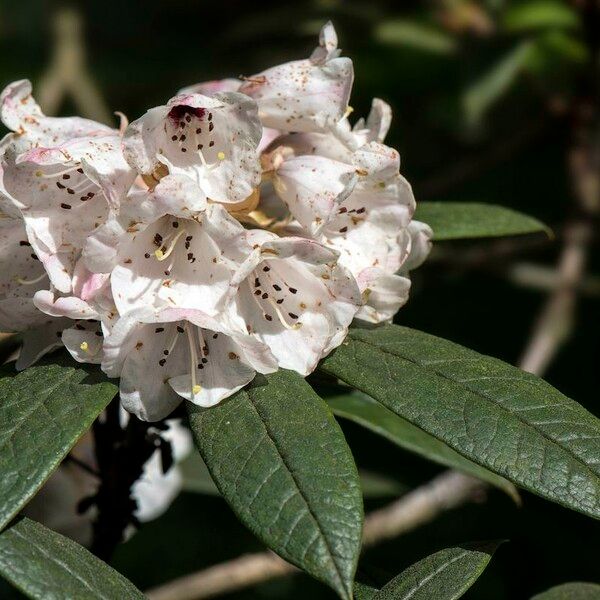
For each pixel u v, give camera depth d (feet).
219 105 2.65
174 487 3.45
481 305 5.10
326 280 2.71
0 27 4.72
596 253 4.89
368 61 4.34
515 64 3.90
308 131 2.81
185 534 4.27
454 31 3.99
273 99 2.79
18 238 2.76
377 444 3.98
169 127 2.68
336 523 2.52
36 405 2.64
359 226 2.80
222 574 3.43
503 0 3.95
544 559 4.41
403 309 5.07
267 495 2.55
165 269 2.68
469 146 4.69
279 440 2.61
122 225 2.64
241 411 2.65
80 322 2.72
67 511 3.39
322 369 2.73
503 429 2.65
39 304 2.65
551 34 3.96
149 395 2.68
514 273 4.17
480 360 2.73
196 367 2.68
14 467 2.57
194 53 4.82
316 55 2.81
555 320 4.04
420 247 2.83
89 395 2.65
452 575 2.67
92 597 2.56
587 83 4.06
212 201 2.68
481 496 3.52
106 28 4.99
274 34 4.57
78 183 2.70
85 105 4.32
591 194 4.16
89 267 2.64
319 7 4.26
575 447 2.63
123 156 2.65
